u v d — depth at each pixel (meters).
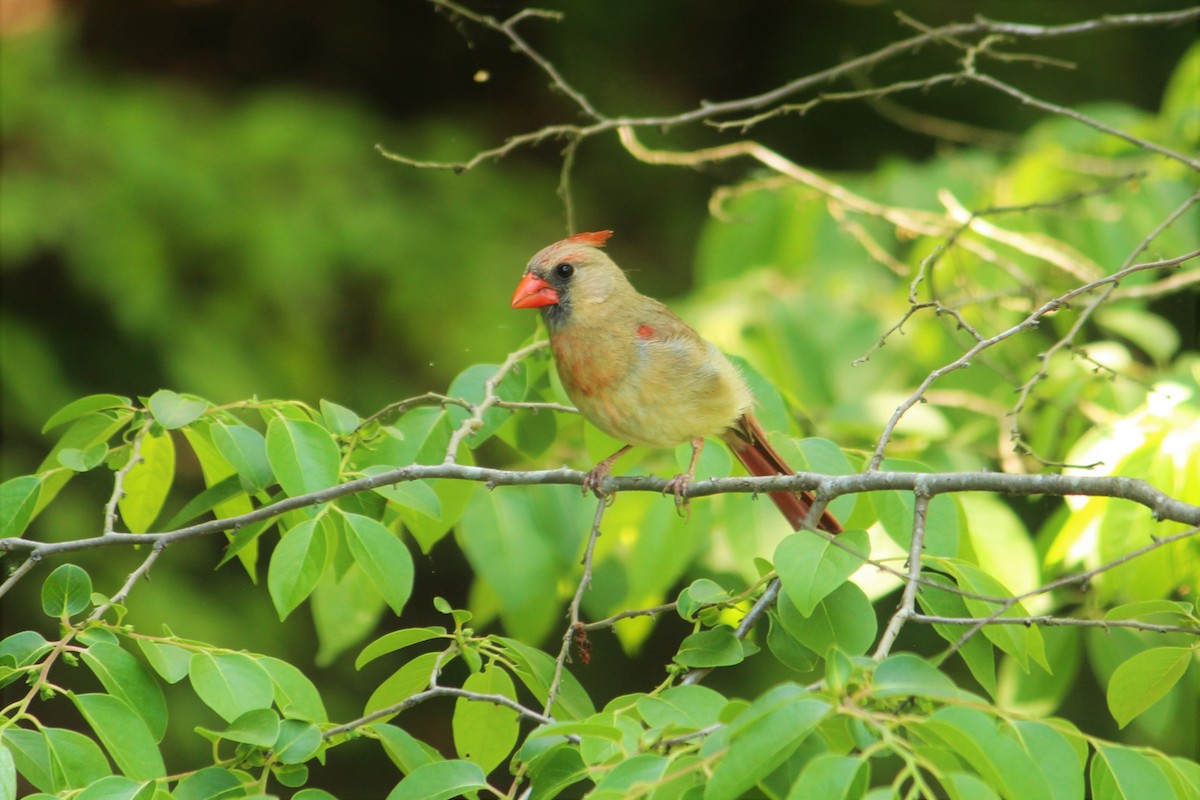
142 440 5.71
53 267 14.03
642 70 16.62
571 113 16.42
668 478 7.48
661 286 16.16
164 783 4.30
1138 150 9.67
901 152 16.06
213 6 16.59
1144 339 8.23
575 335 6.98
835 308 9.25
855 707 3.56
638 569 7.35
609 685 14.20
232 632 13.02
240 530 5.69
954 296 9.09
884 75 15.87
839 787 3.29
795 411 8.10
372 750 13.95
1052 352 5.40
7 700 11.37
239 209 14.38
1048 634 7.15
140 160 14.23
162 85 15.32
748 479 5.70
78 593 4.87
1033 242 8.98
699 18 16.62
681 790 3.77
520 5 15.91
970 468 8.05
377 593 7.29
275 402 6.11
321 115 15.34
